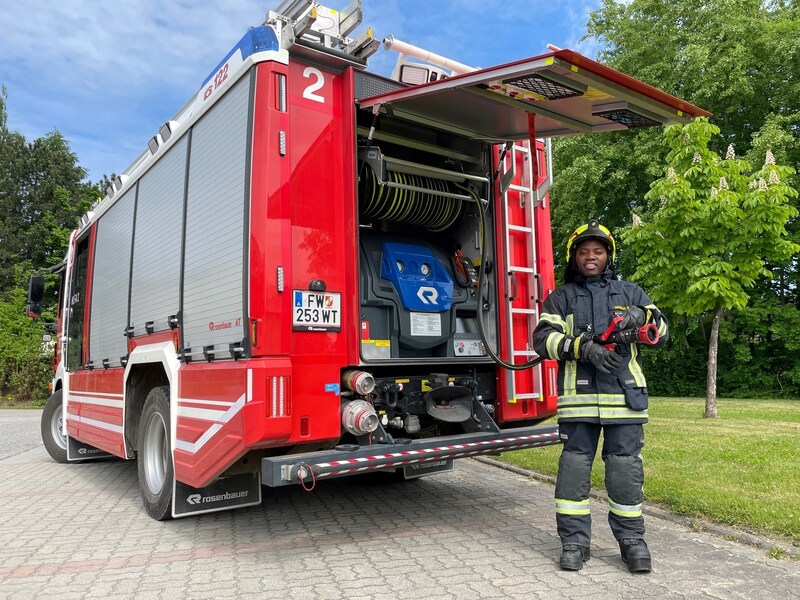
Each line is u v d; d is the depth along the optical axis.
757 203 8.81
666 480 5.03
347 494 5.64
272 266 3.52
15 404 19.14
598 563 3.54
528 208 5.01
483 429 4.43
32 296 8.36
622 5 19.25
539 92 3.64
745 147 18.00
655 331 3.26
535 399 4.92
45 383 19.16
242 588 3.30
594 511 4.65
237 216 3.78
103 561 3.81
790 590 3.10
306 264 3.69
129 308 5.67
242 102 3.85
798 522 3.86
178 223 4.68
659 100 3.73
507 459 6.63
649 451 6.32
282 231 3.58
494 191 4.89
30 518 4.97
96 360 6.63
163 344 4.74
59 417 8.15
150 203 5.36
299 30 3.60
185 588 3.32
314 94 3.88
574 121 4.19
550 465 6.18
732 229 9.09
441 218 4.81
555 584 3.23
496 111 4.16
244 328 3.59
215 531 4.47
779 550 3.59
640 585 3.19
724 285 8.85
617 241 18.45
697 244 9.09
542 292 4.96
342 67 4.01
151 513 4.82
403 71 4.92
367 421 3.70
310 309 3.67
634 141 17.81
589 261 3.71
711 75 16.44
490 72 3.40
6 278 31.52
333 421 3.70
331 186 3.88
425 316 4.51
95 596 3.23
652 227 9.53
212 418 3.82
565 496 3.53
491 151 4.91
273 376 3.43
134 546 4.12
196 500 4.47
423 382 4.43
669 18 17.84
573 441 3.57
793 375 16.45
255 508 5.14
